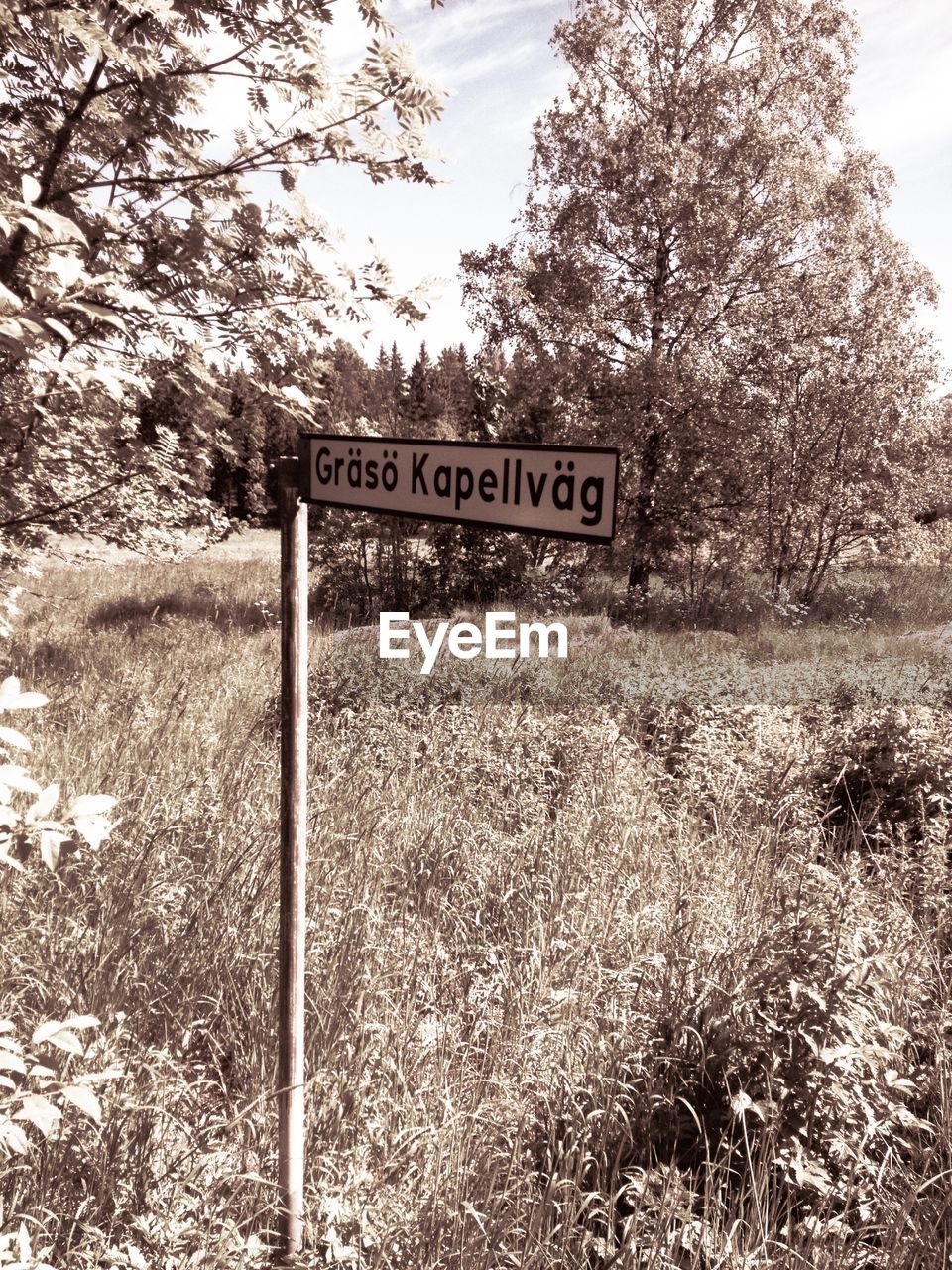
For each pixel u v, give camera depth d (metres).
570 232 19.77
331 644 10.63
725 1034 2.95
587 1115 2.70
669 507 20.06
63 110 2.46
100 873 3.62
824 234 20.31
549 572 19.36
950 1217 2.46
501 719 7.02
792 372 19.36
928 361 19.58
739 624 17.84
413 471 1.78
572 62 20.39
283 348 2.62
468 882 4.40
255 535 34.84
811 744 6.68
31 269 2.12
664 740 7.18
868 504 20.09
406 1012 3.25
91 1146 2.33
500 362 22.84
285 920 2.09
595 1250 2.36
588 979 3.53
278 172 2.32
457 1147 2.61
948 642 14.72
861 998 2.82
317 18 2.26
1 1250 1.75
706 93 19.23
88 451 3.35
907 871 4.63
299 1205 2.21
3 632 3.46
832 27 19.89
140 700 6.47
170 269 2.49
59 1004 2.79
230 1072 3.05
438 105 2.21
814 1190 2.54
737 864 4.78
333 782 5.19
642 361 18.70
